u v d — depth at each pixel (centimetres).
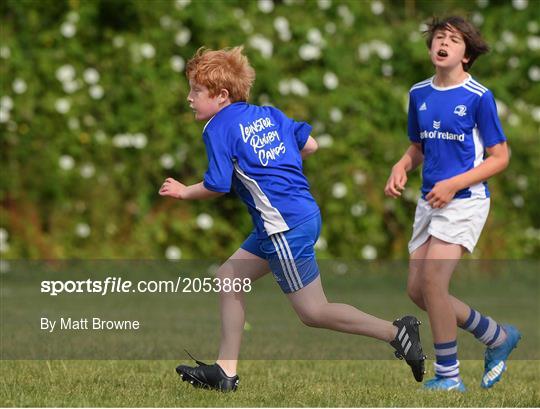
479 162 1764
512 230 3778
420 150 1881
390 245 3700
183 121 3588
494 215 3753
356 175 3600
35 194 3500
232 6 3759
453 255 1748
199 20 3666
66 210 3512
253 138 1636
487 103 1747
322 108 3634
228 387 1652
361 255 3609
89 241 3494
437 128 1769
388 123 3766
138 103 3575
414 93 1822
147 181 3556
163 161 3531
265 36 3728
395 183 1864
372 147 3653
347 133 3647
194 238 3559
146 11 3678
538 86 3966
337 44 3797
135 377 1812
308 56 3697
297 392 1648
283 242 1625
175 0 3669
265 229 1630
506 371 2111
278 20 3688
